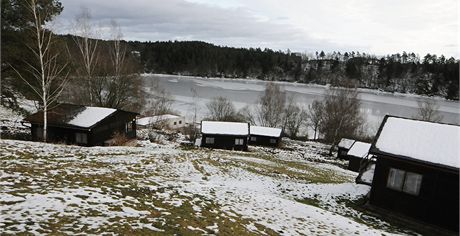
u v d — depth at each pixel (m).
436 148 16.94
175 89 124.31
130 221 9.76
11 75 28.97
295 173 29.22
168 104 87.38
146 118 62.53
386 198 17.94
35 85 29.59
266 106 78.50
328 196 20.39
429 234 15.86
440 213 16.25
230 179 21.25
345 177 34.03
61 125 29.72
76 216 9.39
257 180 22.56
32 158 17.02
